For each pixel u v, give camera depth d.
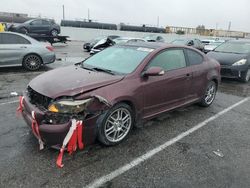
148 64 4.36
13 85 7.23
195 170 3.41
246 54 9.28
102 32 39.00
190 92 5.27
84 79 3.80
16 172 3.16
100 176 3.19
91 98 3.46
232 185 3.14
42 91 3.52
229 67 8.82
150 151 3.83
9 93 6.39
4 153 3.54
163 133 4.46
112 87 3.75
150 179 3.19
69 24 41.12
